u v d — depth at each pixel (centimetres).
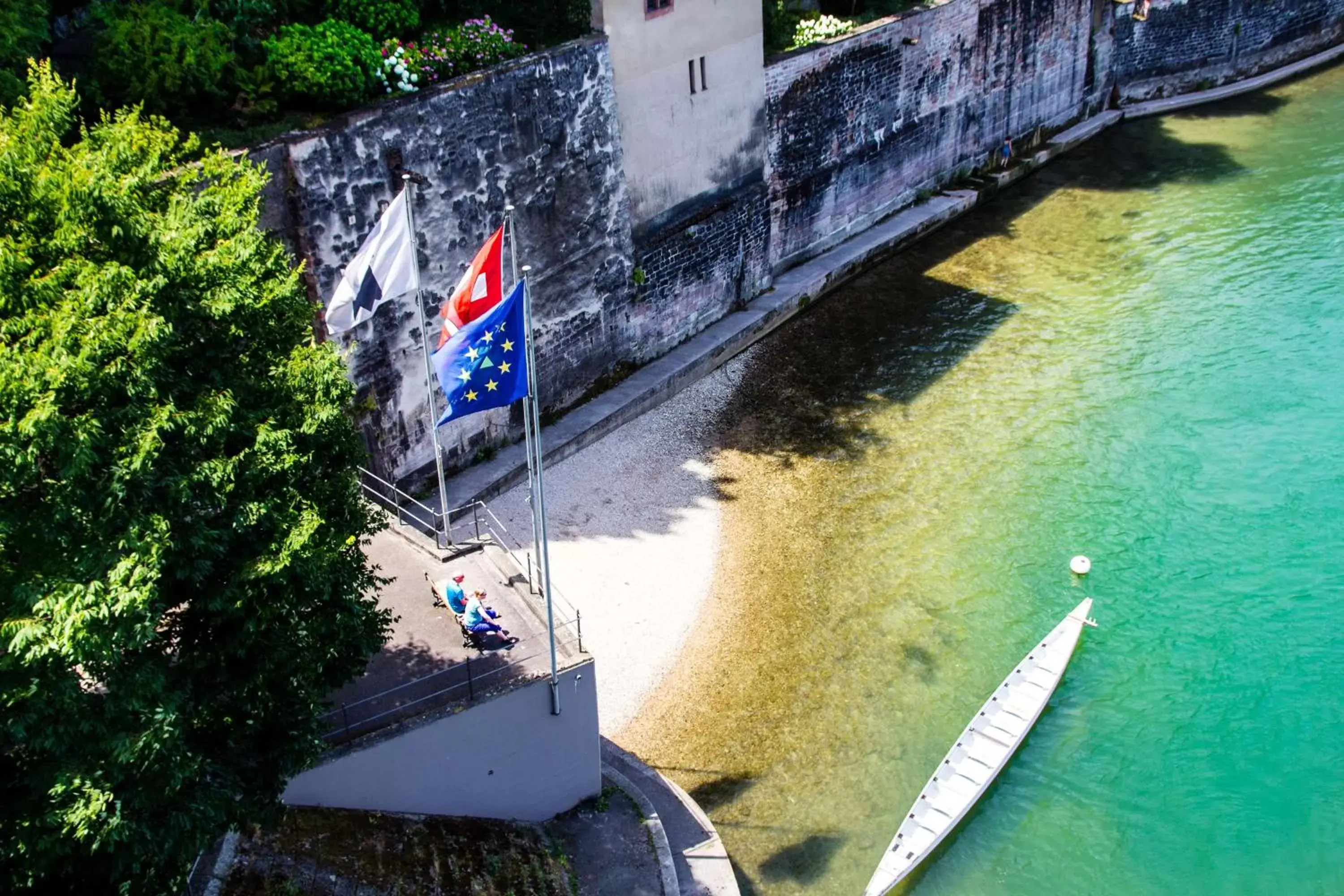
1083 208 5047
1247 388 3719
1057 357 3950
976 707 2647
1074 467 3409
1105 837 2388
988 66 5075
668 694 2669
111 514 1407
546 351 3431
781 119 4088
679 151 3684
